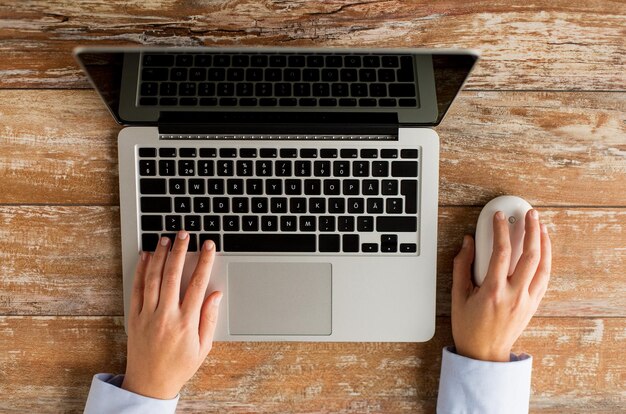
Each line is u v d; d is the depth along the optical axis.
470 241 0.76
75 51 0.56
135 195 0.72
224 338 0.75
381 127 0.71
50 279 0.77
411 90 0.69
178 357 0.71
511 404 0.73
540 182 0.76
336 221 0.73
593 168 0.76
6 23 0.73
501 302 0.72
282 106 0.70
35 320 0.77
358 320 0.75
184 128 0.71
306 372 0.78
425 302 0.75
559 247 0.77
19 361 0.77
